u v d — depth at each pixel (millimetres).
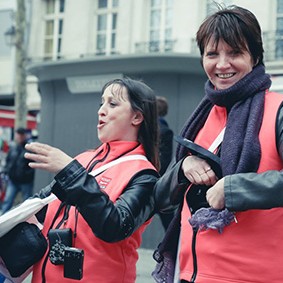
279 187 1848
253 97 2070
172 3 16703
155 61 6215
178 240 2268
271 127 1992
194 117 2271
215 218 1970
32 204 2451
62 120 6945
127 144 2553
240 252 1949
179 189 2195
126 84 2619
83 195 2207
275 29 15023
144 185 2398
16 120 14039
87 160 2646
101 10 18156
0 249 2467
